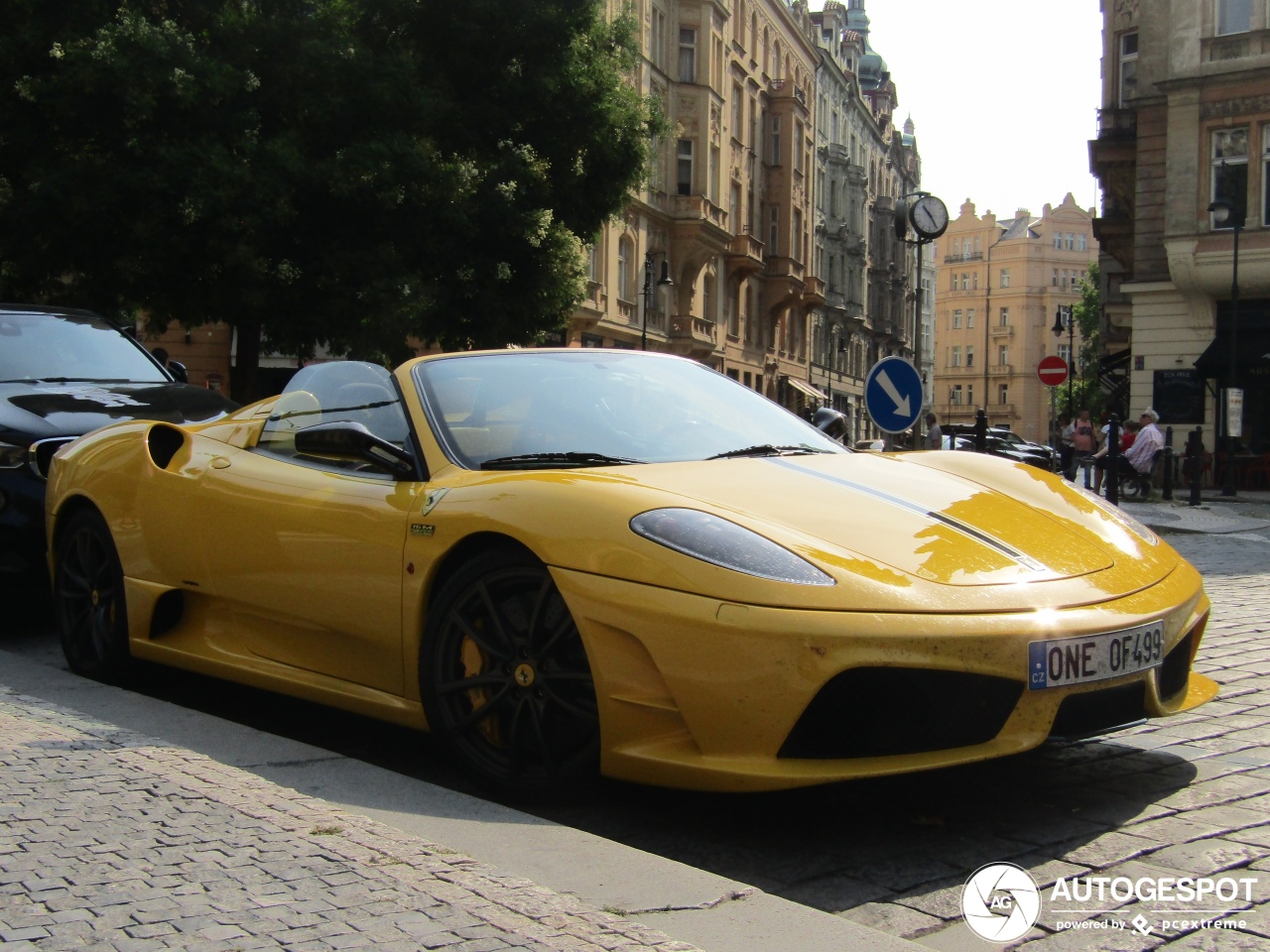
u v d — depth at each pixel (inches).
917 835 114.9
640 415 153.1
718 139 1715.1
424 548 130.4
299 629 149.3
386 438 146.5
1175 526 579.5
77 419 234.1
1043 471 159.6
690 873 94.0
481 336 780.6
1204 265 1041.5
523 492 124.1
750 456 145.9
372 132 698.8
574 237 853.8
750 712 106.0
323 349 1150.3
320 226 692.7
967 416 5329.7
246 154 647.8
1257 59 1017.5
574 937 77.3
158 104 630.5
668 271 1310.3
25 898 81.8
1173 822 118.6
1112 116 1214.9
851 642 104.6
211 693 177.8
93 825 97.3
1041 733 111.9
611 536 115.6
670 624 109.2
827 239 2524.6
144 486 171.9
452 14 770.8
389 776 120.0
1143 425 820.6
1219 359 1043.9
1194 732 156.4
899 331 3211.1
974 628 107.9
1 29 642.2
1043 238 5191.9
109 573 180.1
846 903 98.6
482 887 86.0
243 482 157.5
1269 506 793.6
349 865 89.2
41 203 617.6
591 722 116.5
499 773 123.6
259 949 73.9
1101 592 120.3
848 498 129.7
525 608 122.6
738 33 1868.8
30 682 163.6
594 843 100.3
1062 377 808.9
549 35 793.6
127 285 642.8
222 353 1143.0
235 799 105.1
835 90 2588.6
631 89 855.7
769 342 2138.3
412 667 132.5
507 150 780.6
